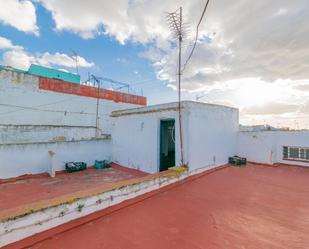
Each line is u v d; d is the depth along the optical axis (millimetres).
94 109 19594
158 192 5812
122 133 11477
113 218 4180
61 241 3285
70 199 3750
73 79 20422
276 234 3586
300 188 6328
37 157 10000
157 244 3260
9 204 6340
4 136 12141
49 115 16484
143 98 24844
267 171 8758
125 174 10125
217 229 3768
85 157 11680
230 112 10500
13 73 14719
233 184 6812
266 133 10031
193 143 7840
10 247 2904
